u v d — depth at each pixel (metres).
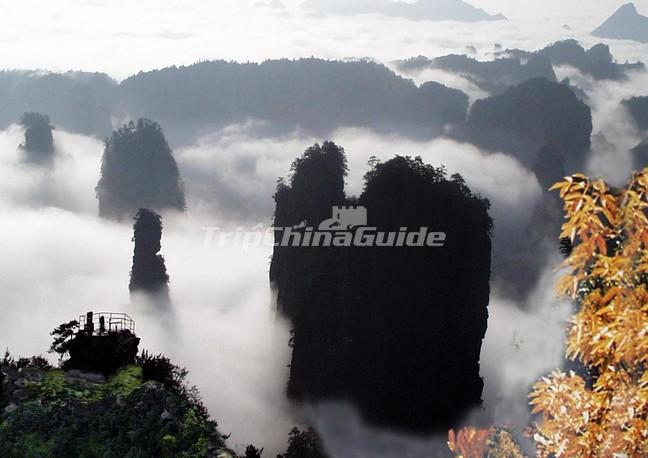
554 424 7.82
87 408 22.38
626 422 7.25
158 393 22.69
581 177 7.26
